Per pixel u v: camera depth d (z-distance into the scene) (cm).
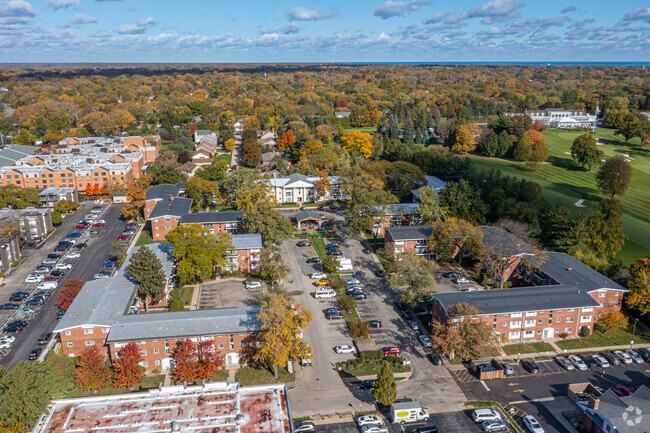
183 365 7512
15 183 17425
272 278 10938
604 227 12406
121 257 11862
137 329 8156
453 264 12575
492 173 16125
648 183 18650
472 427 7000
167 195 15375
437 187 17000
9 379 6075
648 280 9612
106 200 17712
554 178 19712
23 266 12025
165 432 5569
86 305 8769
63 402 6100
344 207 16788
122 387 7656
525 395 7725
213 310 8825
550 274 10644
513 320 9156
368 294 10988
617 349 9062
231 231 13638
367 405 7494
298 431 6762
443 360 8669
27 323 9462
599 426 6694
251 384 7869
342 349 8806
